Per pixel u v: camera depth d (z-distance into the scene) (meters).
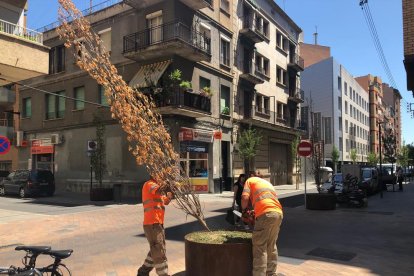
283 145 38.25
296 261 7.46
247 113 30.97
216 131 25.94
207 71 25.83
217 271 5.25
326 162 53.91
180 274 6.20
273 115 35.59
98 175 21.97
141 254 8.16
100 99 26.00
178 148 22.88
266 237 5.25
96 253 8.32
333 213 15.03
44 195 23.84
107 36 26.41
